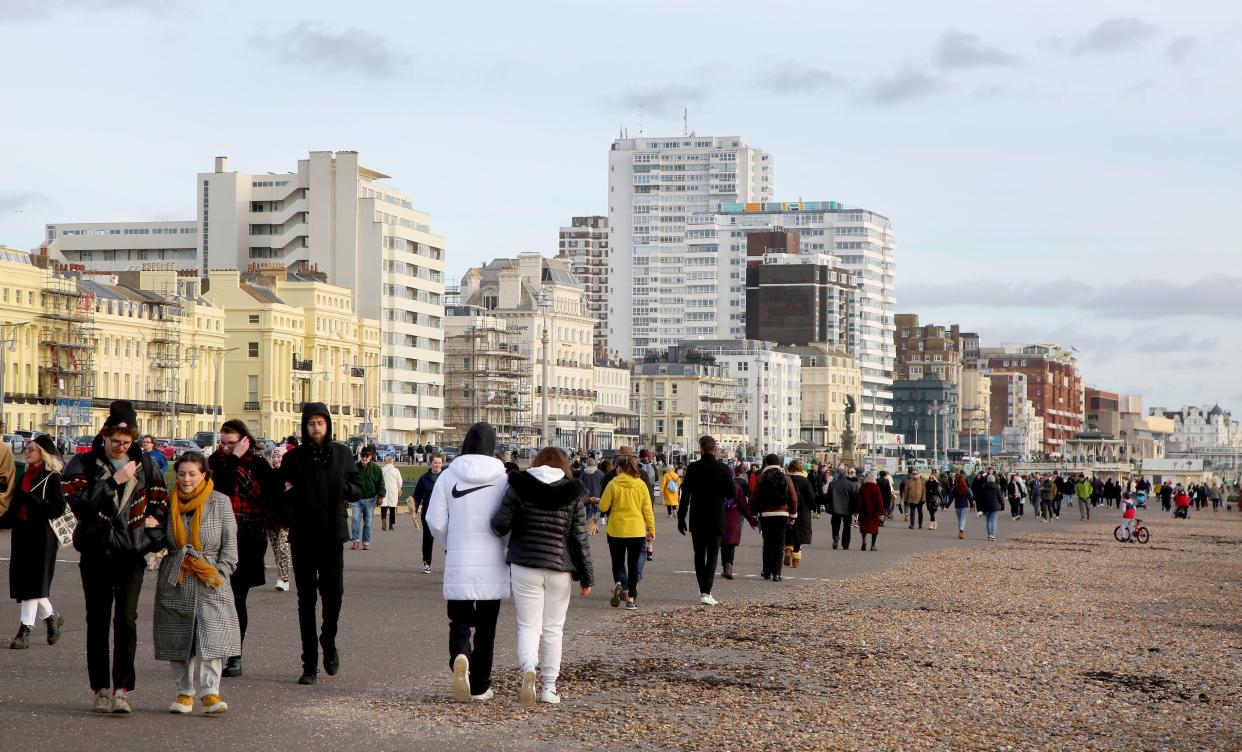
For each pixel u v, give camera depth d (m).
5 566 34.34
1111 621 27.98
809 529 40.59
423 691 18.20
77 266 161.75
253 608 26.97
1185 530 79.50
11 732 15.38
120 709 16.41
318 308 180.12
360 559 40.47
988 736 16.45
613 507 28.36
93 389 148.12
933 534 65.75
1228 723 17.62
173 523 16.34
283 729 15.79
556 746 15.30
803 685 19.30
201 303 167.38
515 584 17.34
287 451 18.58
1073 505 129.00
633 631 24.64
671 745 15.47
